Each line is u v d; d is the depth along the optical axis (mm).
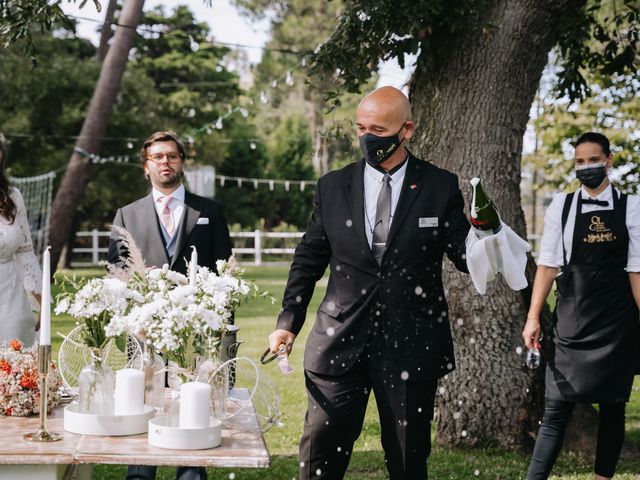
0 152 3955
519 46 4793
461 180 4867
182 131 28219
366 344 3002
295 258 3217
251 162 35250
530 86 4922
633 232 3641
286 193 35781
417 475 2984
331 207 3100
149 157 4039
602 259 3656
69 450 2332
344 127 5637
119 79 18219
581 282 3666
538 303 3795
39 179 21266
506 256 2646
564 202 3779
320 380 3047
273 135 36562
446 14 4645
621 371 3646
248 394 3107
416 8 4516
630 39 5871
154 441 2396
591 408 4914
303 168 35906
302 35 28688
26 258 4078
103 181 23938
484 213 2621
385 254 2980
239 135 35406
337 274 3064
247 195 35344
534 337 3775
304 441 3074
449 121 4906
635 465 4578
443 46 4848
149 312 2529
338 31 5082
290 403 6207
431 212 2992
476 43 4812
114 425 2506
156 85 31859
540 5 4742
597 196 3723
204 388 2430
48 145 23953
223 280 2729
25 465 2328
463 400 4902
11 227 3951
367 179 3086
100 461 2291
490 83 4828
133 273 2760
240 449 2387
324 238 3154
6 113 22688
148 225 4012
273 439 5223
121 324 2506
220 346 2785
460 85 4875
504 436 4871
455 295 4910
